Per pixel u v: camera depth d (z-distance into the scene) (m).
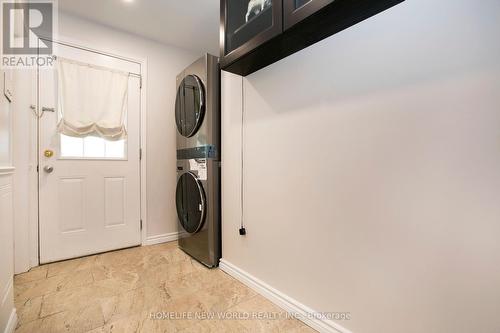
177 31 2.47
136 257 2.23
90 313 1.38
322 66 1.22
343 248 1.14
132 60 2.49
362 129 1.06
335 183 1.17
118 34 2.41
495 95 0.74
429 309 0.88
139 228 2.55
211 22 2.31
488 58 0.75
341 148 1.14
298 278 1.36
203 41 2.66
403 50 0.94
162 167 2.69
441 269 0.85
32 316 1.34
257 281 1.63
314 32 1.14
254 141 1.65
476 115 0.78
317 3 0.98
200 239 2.09
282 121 1.44
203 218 2.02
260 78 1.59
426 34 0.88
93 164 2.29
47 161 2.06
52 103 2.08
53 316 1.35
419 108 0.90
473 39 0.78
